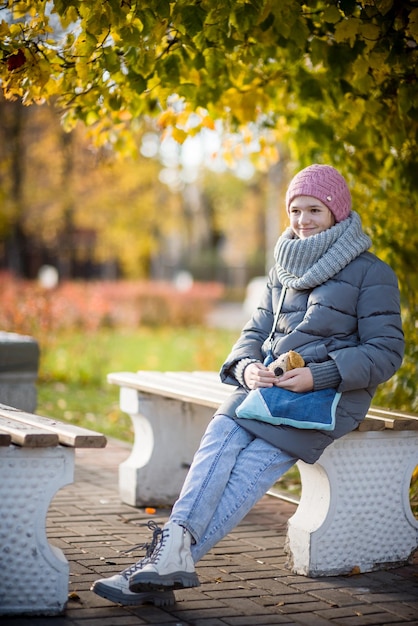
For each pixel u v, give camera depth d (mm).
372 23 5770
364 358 4504
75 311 19375
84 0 5328
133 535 5781
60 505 6555
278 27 5805
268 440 4535
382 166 7328
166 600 4340
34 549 4195
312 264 4727
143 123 8148
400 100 6160
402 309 7426
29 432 4145
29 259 42188
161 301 28391
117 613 4242
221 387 6184
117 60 5934
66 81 6062
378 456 5152
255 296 37875
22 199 24812
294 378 4512
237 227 49156
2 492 4180
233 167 9023
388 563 5223
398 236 7398
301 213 4797
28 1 5477
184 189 33438
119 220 28281
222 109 7441
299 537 5051
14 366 8742
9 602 4172
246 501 4480
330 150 7590
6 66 5539
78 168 25688
